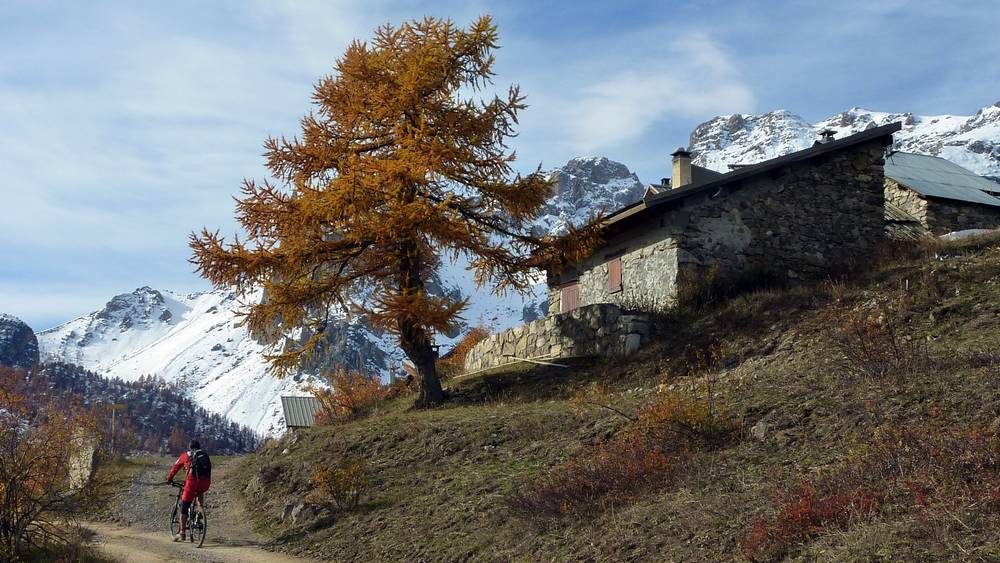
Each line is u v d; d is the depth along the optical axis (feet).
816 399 37.65
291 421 101.19
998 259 55.67
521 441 48.08
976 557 21.45
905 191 93.56
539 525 34.27
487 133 65.62
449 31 66.08
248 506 54.54
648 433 38.88
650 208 71.51
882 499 26.18
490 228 68.08
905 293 53.16
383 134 67.00
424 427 55.83
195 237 62.03
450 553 35.29
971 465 26.14
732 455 34.73
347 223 62.95
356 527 42.60
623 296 77.71
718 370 54.13
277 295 62.95
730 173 72.54
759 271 70.18
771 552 25.40
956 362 37.22
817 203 75.97
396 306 62.44
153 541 46.80
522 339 77.46
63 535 40.91
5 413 39.27
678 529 29.25
